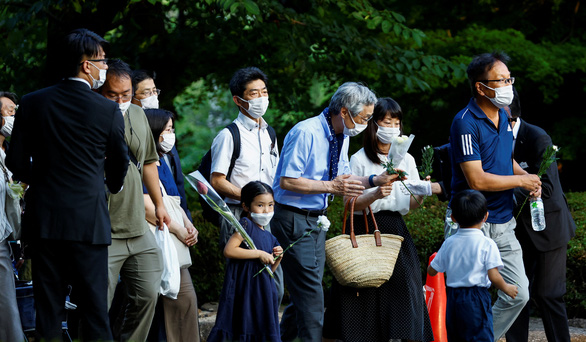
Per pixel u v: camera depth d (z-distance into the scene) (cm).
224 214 805
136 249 754
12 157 661
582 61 1736
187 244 836
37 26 1493
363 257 818
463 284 824
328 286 1193
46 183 652
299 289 813
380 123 844
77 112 654
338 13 1727
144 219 763
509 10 1916
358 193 786
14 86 1493
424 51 1739
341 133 820
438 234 1155
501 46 1716
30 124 658
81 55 661
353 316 840
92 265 662
